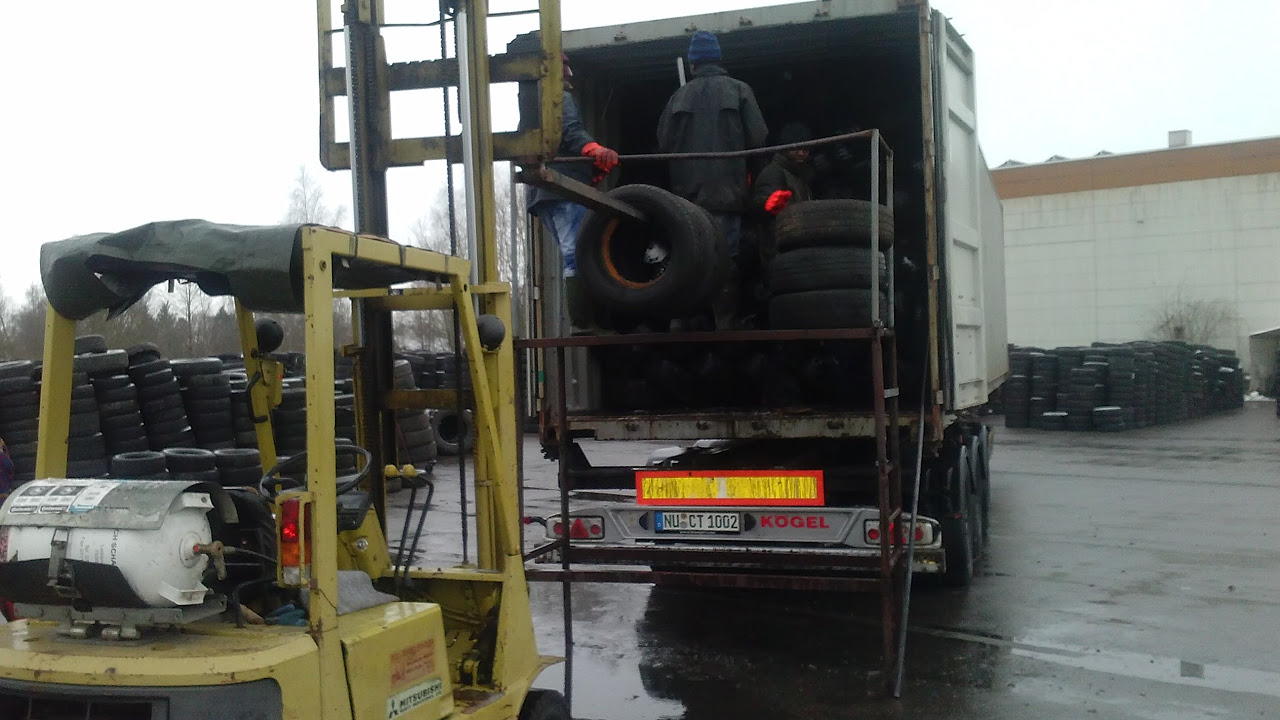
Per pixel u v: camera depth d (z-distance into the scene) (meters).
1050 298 45.06
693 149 6.77
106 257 3.31
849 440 7.23
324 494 3.04
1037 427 24.56
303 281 3.12
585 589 8.42
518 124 5.34
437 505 12.74
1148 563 8.98
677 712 5.39
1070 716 5.22
